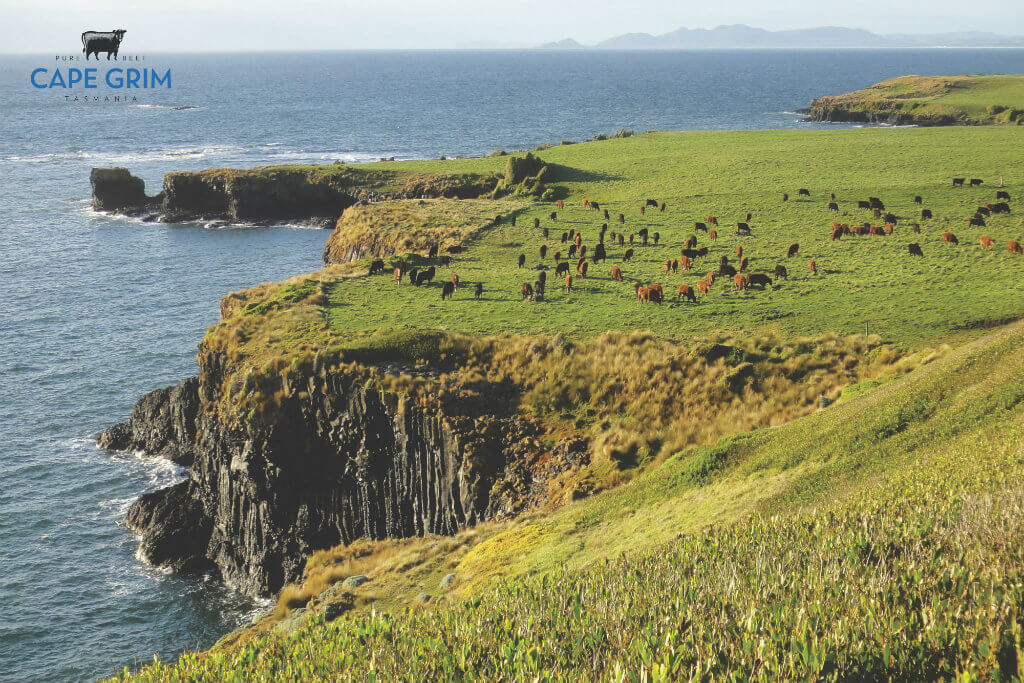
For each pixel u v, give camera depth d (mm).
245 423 43312
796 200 84938
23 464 53156
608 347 44438
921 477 18531
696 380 40938
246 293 65500
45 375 66375
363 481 41750
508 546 29969
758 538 14164
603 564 16000
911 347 42219
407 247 81500
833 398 37500
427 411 39938
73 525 47156
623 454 36406
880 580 9758
